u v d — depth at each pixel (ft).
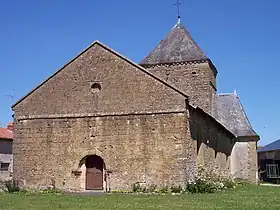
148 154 66.03
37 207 45.39
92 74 71.10
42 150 71.10
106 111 69.21
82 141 69.62
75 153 69.62
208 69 106.42
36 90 73.15
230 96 128.88
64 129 70.69
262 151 152.25
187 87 106.63
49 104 72.08
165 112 66.23
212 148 88.12
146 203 48.52
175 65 108.47
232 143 121.08
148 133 66.54
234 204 47.93
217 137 95.50
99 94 70.18
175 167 64.44
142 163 66.03
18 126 72.90
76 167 69.15
